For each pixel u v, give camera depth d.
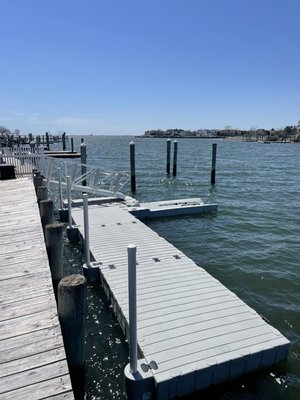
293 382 3.78
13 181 11.10
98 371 4.04
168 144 22.41
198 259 7.66
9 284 3.80
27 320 3.10
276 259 7.71
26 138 47.56
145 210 11.05
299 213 12.37
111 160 38.16
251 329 4.14
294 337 4.72
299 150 66.25
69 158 30.89
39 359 2.58
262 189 18.06
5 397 2.22
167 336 3.96
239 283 6.46
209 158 41.09
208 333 4.04
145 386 3.33
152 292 5.06
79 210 10.85
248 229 10.21
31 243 5.12
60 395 2.25
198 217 11.53
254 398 3.55
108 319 5.05
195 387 3.48
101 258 6.48
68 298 2.86
